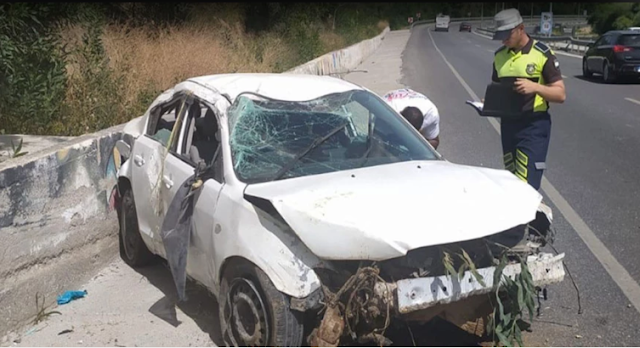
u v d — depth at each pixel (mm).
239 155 4301
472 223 3762
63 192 5105
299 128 4574
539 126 5391
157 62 13195
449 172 4344
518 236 4059
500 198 4059
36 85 8336
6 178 4484
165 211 4832
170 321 4648
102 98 9336
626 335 4402
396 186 4027
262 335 3834
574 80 21656
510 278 3859
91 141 5543
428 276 3713
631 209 7074
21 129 8070
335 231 3602
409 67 27812
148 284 5312
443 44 51906
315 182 4066
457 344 4273
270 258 3760
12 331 4496
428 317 3830
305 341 3973
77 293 5078
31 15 8750
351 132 4672
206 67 14711
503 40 5344
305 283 3699
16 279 4559
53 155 5000
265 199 3871
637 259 5688
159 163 4988
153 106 5531
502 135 5641
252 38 24344
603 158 9539
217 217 4141
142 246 5516
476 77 22703
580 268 5516
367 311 3660
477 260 3889
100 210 5660
